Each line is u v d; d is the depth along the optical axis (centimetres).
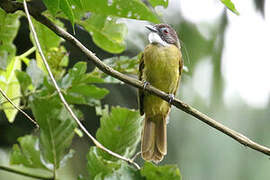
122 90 1210
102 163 635
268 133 1272
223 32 1205
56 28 656
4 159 1115
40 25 739
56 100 698
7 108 737
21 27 1120
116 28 787
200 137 1224
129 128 696
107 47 812
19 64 793
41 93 723
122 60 754
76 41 663
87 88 732
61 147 681
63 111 689
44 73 745
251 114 1287
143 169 595
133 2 630
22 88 723
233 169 1204
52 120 682
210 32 1203
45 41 755
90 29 784
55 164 679
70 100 731
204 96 1229
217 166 1203
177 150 1211
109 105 1192
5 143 1143
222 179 1196
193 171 1191
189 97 1224
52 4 571
